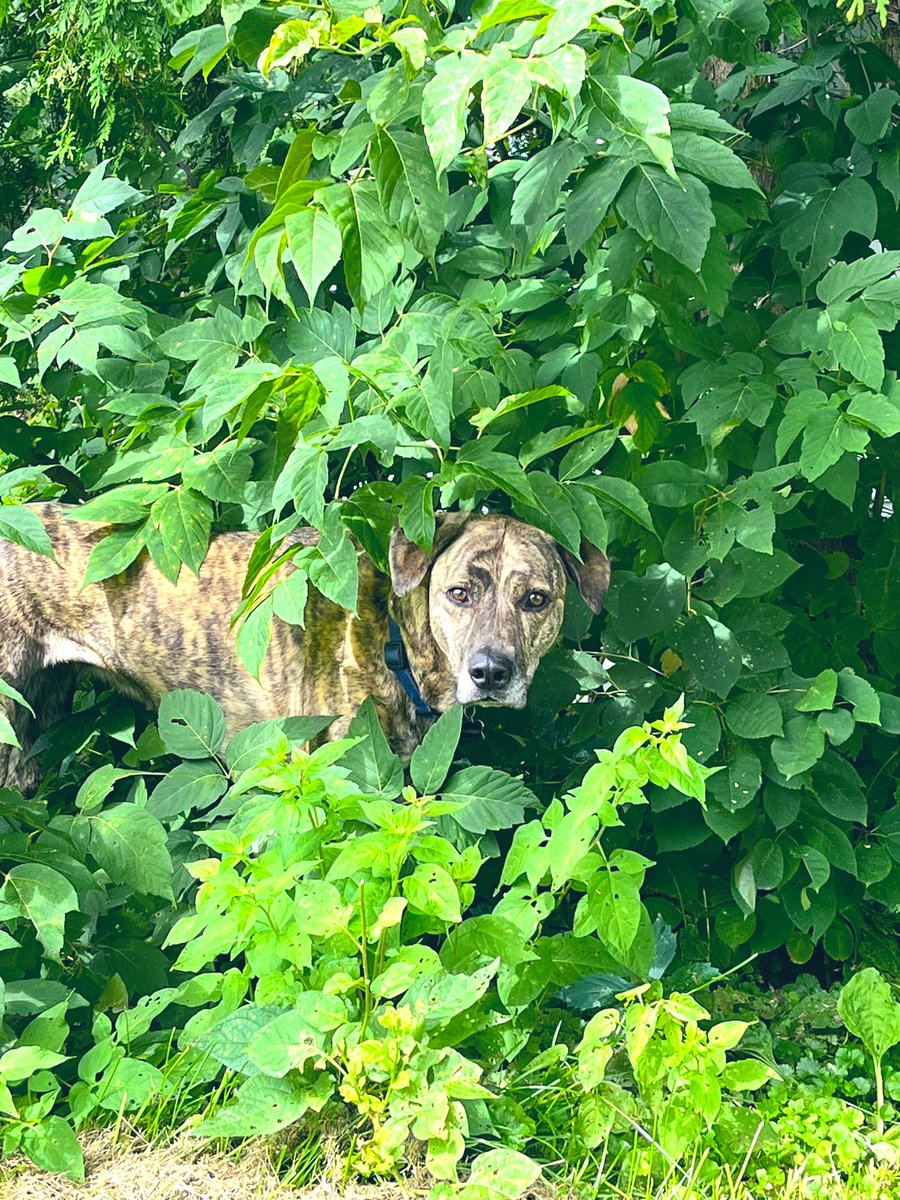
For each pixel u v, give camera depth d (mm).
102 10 4453
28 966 3174
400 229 2771
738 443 3543
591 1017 3443
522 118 3943
